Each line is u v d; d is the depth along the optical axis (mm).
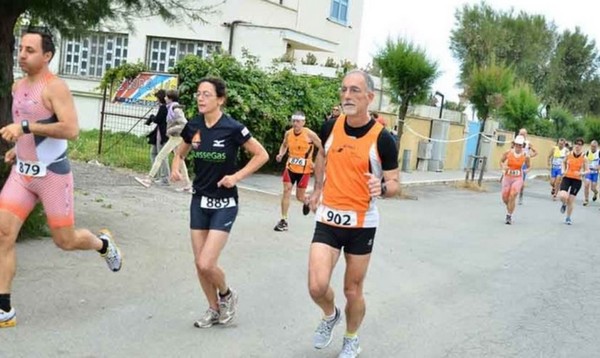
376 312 7004
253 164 5695
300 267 8602
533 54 56969
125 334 5613
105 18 9016
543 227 15008
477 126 31719
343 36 30406
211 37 24234
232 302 6027
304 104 19078
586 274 9961
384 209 15320
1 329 5402
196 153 5664
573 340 6660
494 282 8891
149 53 25031
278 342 5805
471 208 17547
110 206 11016
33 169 5344
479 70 24531
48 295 6344
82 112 24016
